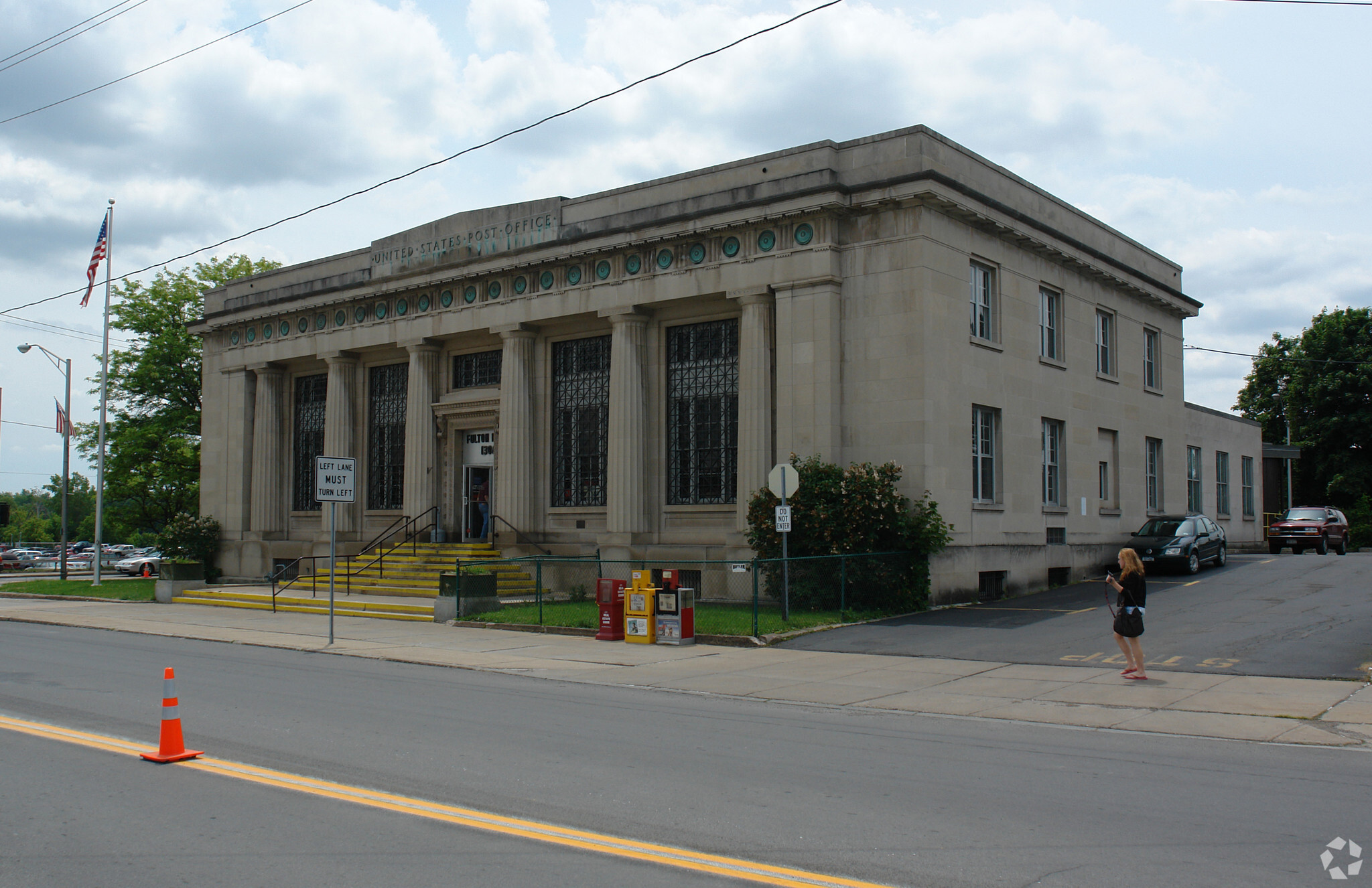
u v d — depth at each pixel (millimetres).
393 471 33812
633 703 13172
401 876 6223
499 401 29922
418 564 29281
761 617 20844
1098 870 6328
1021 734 11109
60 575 53625
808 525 22172
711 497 26094
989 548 24734
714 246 25422
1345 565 28656
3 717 11742
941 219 23688
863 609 21594
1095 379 30469
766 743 10477
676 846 6840
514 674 16062
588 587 27531
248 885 6066
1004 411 25688
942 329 23406
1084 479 29438
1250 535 43500
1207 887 6027
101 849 6789
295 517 36719
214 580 37281
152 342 46594
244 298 37656
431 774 8930
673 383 26969
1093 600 23672
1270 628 18016
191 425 47438
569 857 6586
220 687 14289
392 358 33750
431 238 31281
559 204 28344
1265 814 7703
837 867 6383
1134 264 33031
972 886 6035
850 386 23641
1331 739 10711
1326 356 57375
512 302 29297
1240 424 43344
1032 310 27344
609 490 27016
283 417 37406
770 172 24828
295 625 23688
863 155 23797
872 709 12797
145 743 10266
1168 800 8109
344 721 11617
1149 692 13414
